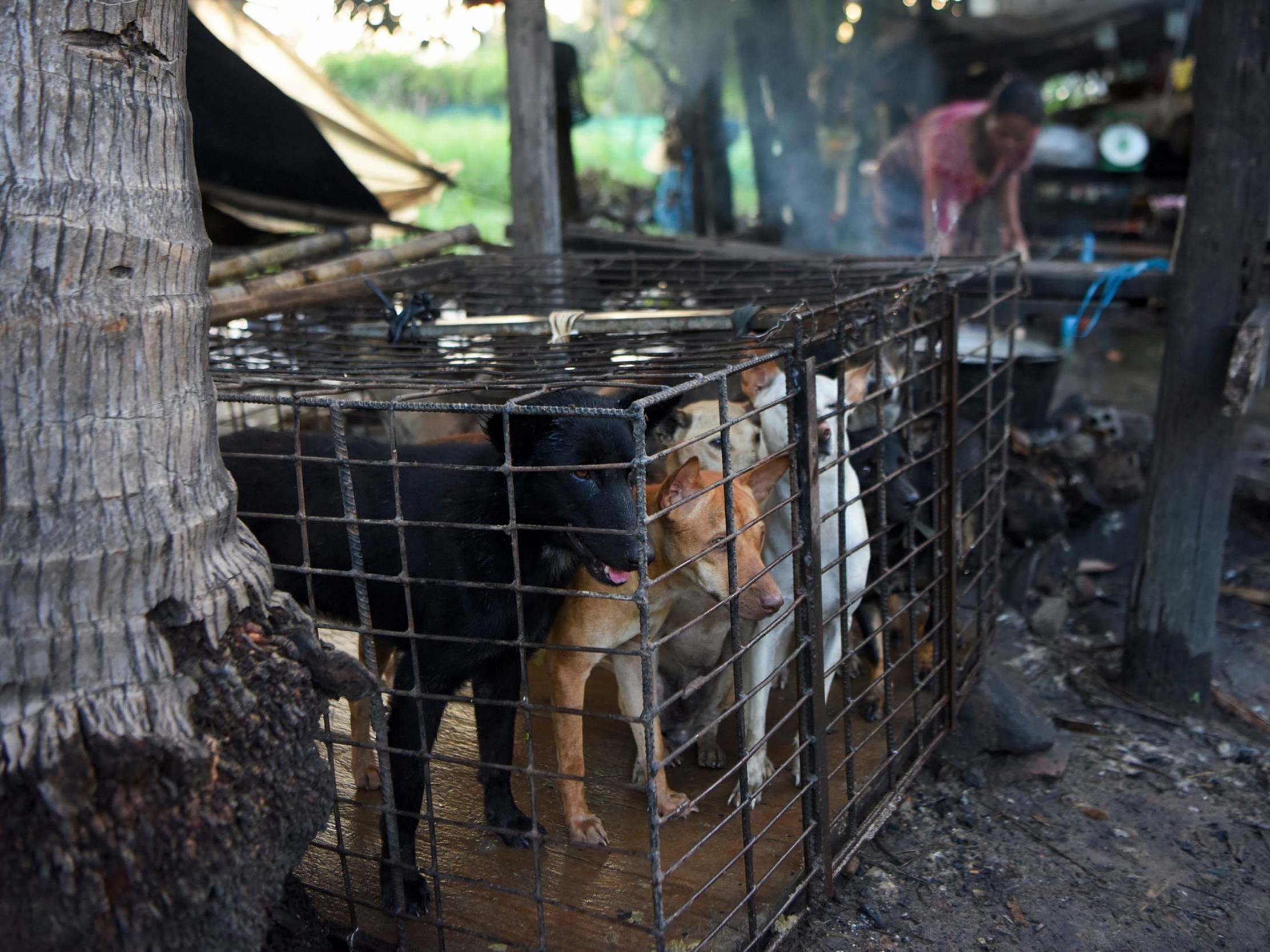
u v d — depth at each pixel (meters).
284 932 2.61
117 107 1.81
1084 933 3.18
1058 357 5.78
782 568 3.51
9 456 1.73
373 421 5.34
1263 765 4.16
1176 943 3.14
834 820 3.15
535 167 5.68
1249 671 4.86
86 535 1.80
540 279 4.97
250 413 4.55
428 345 3.82
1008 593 5.50
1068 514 5.70
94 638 1.82
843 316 3.03
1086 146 10.60
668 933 2.75
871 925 3.16
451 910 2.88
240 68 5.69
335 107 7.14
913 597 3.63
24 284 1.73
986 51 11.94
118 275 1.82
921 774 4.04
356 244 5.30
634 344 3.31
